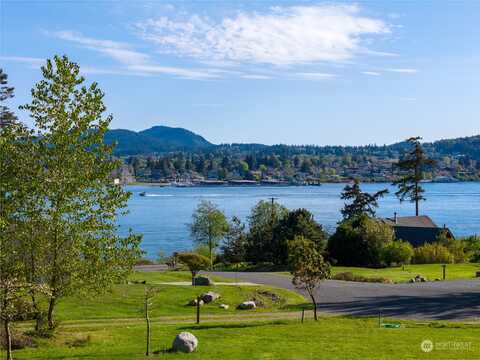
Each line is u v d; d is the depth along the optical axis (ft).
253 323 106.22
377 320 109.81
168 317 116.57
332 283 177.17
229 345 82.89
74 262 85.66
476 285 171.63
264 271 239.09
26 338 84.53
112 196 87.56
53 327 90.58
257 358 74.49
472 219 557.33
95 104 88.79
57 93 87.71
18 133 86.69
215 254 309.22
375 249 246.88
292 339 87.92
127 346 83.30
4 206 80.94
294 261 109.40
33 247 82.74
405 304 134.62
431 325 104.01
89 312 117.19
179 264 246.06
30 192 82.79
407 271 217.56
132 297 133.18
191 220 560.20
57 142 85.35
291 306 134.21
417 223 332.19
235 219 292.40
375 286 169.48
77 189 85.40
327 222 497.46
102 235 87.61
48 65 88.28
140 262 269.23
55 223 83.20
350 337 89.56
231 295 143.02
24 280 73.87
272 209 289.53
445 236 291.17
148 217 597.52
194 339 79.51
